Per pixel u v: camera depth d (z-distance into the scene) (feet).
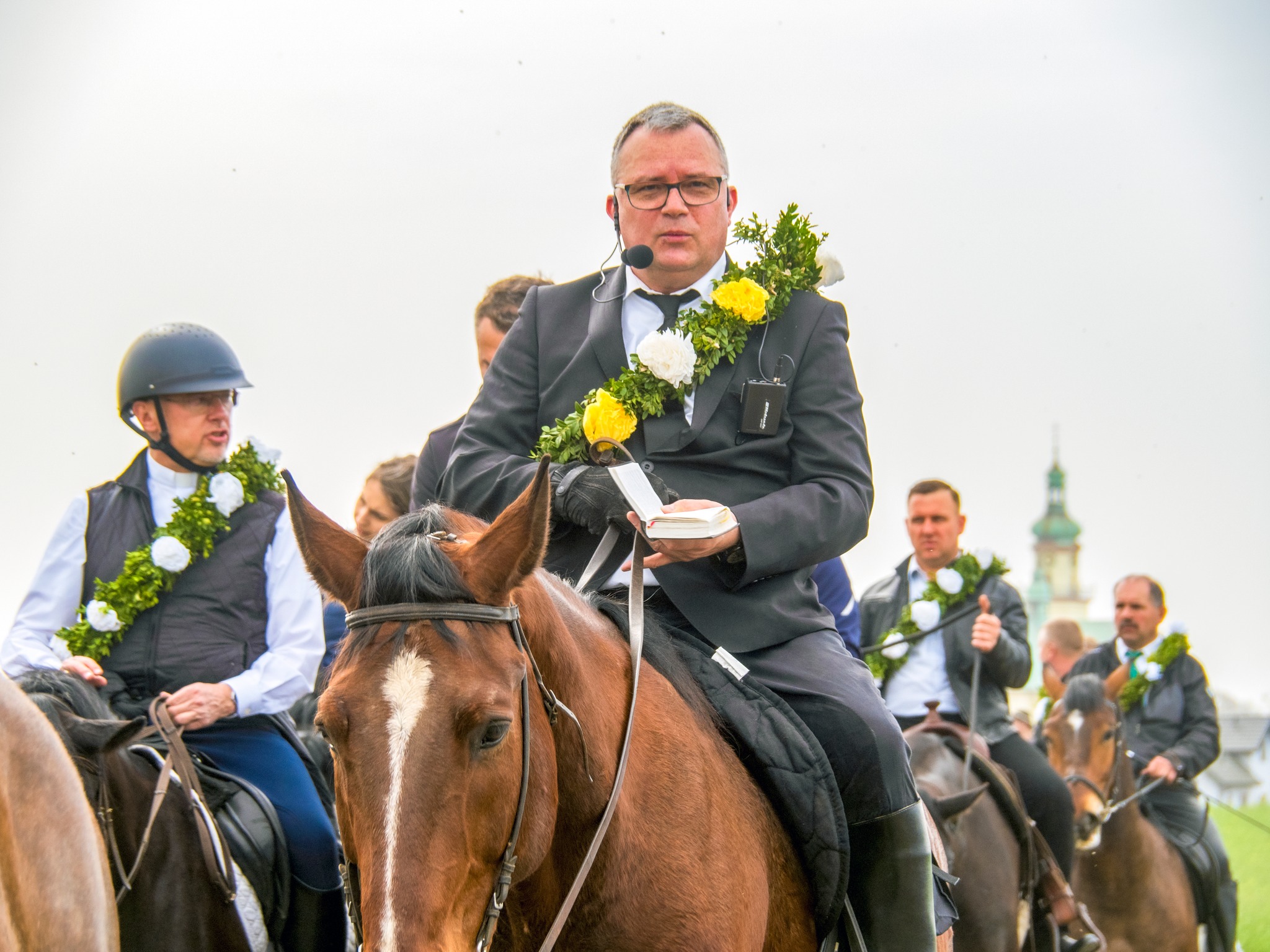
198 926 17.89
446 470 15.66
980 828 25.38
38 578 20.12
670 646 13.58
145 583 19.42
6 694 12.20
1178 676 39.19
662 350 14.71
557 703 11.09
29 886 11.74
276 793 19.81
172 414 20.34
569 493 13.99
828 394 15.29
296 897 19.44
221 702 19.03
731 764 13.03
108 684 19.34
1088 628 227.20
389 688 9.76
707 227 15.85
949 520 30.04
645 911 11.65
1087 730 33.42
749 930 12.26
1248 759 99.71
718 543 13.39
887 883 13.83
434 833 9.49
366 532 29.17
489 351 25.73
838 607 24.02
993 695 29.09
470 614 10.25
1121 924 32.71
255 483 20.83
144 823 17.69
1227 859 37.45
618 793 11.52
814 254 15.92
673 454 14.97
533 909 11.45
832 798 13.24
